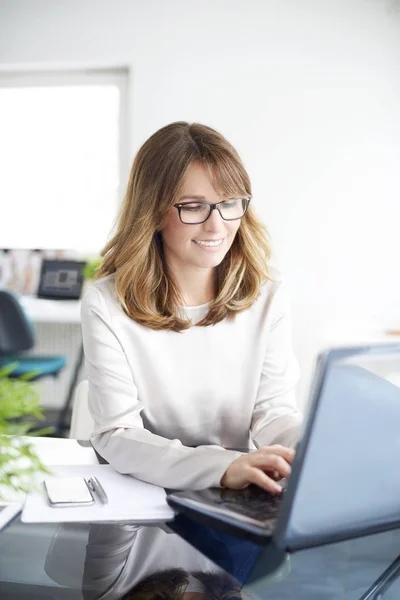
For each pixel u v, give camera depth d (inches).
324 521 33.4
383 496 34.9
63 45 156.6
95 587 30.7
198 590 30.9
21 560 33.8
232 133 152.3
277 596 30.7
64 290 177.2
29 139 183.8
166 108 154.0
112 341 56.5
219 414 60.4
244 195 54.4
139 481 47.0
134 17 153.2
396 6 145.4
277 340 62.3
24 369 148.6
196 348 59.1
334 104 149.0
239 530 36.0
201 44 151.3
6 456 30.2
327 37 147.9
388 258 150.6
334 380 30.1
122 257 57.2
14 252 185.9
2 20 158.1
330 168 150.4
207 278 59.7
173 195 53.3
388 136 148.5
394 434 33.0
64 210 186.9
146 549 35.5
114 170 183.3
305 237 152.3
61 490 43.8
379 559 35.1
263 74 150.3
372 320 150.6
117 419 53.4
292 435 53.9
